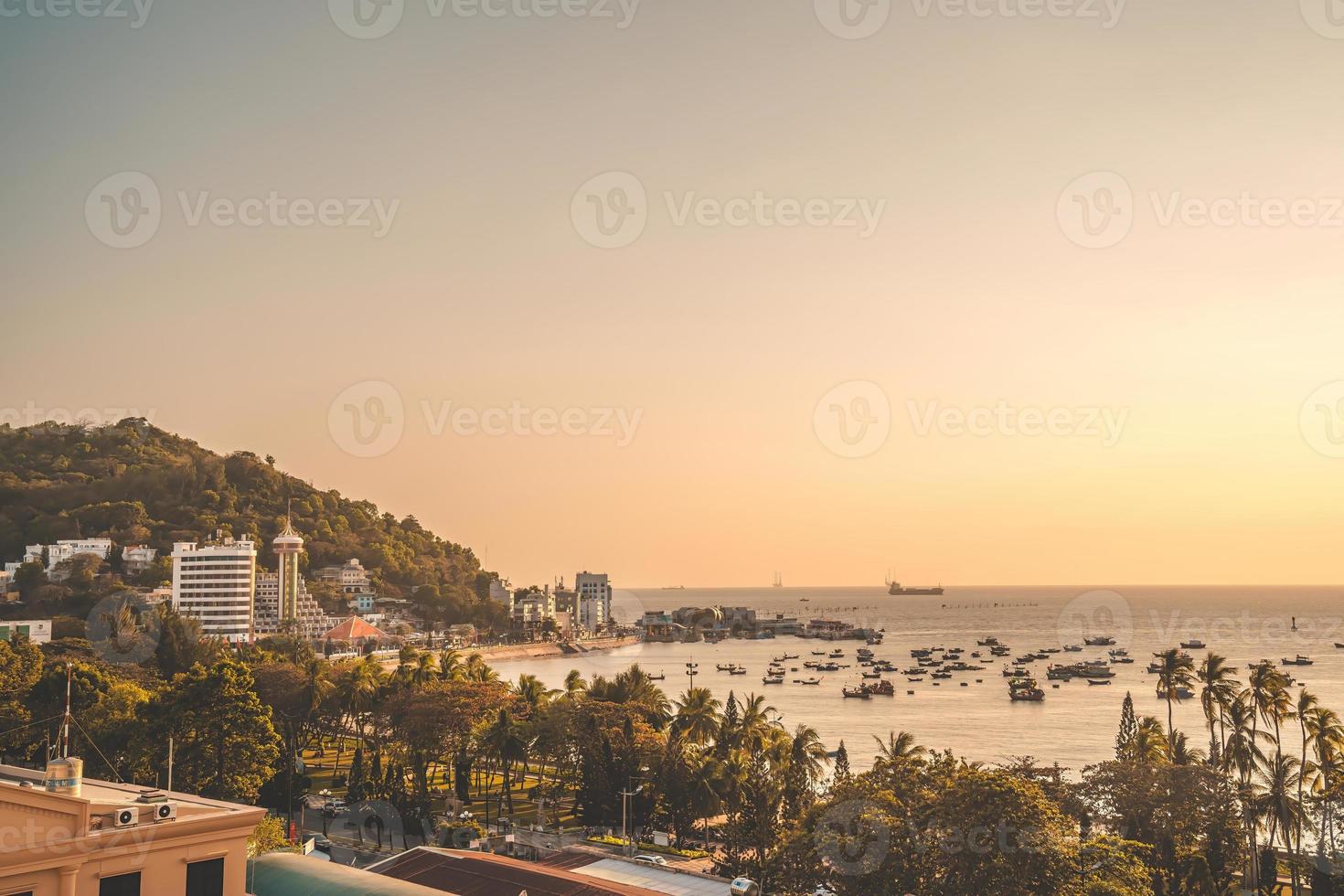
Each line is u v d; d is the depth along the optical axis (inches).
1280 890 3927.2
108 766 4525.1
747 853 4069.9
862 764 7623.0
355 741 7347.4
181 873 1683.1
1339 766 3878.0
